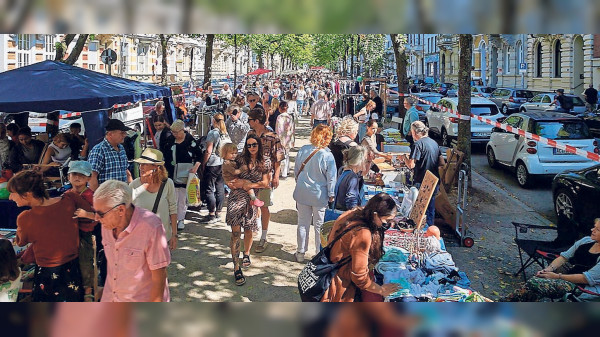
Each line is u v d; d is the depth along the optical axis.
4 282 3.82
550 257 5.58
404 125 11.87
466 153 9.63
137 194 5.04
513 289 5.70
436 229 5.47
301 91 26.64
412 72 73.25
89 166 5.00
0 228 6.01
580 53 35.34
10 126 8.62
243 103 12.30
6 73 7.74
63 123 12.02
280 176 11.61
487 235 7.63
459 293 4.31
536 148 10.74
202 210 9.02
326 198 6.10
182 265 6.41
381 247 3.84
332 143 7.39
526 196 10.39
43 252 4.16
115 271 3.41
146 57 39.12
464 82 9.61
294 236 7.56
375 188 7.47
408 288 4.32
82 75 8.23
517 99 30.52
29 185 4.05
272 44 45.00
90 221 4.36
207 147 8.06
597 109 21.56
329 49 51.03
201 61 53.22
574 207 7.45
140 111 13.05
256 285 5.82
